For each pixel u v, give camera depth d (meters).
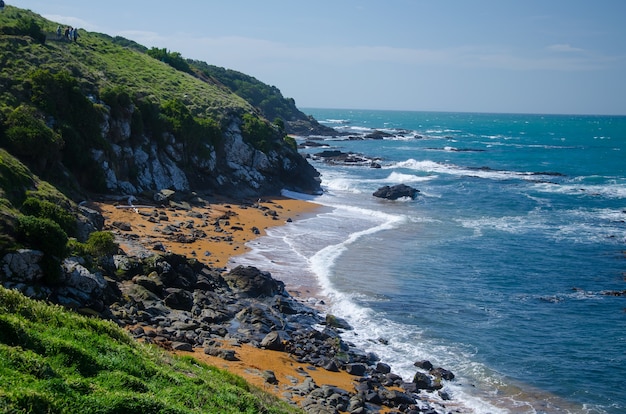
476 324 28.66
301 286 32.66
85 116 46.22
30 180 31.73
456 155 116.75
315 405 18.92
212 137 59.31
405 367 23.92
